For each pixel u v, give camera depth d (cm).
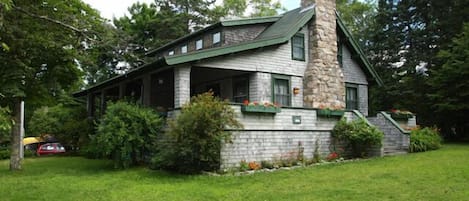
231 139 1134
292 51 1628
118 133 1191
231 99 1659
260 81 1520
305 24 1659
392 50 2697
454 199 683
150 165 1234
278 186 880
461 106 2055
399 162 1187
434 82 2173
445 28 2419
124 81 1788
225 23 1689
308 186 864
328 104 1631
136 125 1221
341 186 848
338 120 1480
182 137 1079
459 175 902
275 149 1284
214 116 1095
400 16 2645
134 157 1284
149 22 3011
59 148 2322
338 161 1324
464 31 2133
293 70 1620
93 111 2225
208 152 1080
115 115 1230
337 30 1808
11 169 1318
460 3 2309
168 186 915
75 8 1288
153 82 1914
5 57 1154
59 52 1261
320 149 1409
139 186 923
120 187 916
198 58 1304
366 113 1902
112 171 1202
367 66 1880
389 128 1553
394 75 2642
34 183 1009
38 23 1141
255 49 1499
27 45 1184
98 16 1316
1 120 548
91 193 853
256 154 1234
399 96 2561
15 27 1072
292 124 1342
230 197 776
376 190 788
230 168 1159
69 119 2241
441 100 2170
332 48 1691
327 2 1716
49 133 2339
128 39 1053
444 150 1480
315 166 1203
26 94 1299
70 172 1228
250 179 986
